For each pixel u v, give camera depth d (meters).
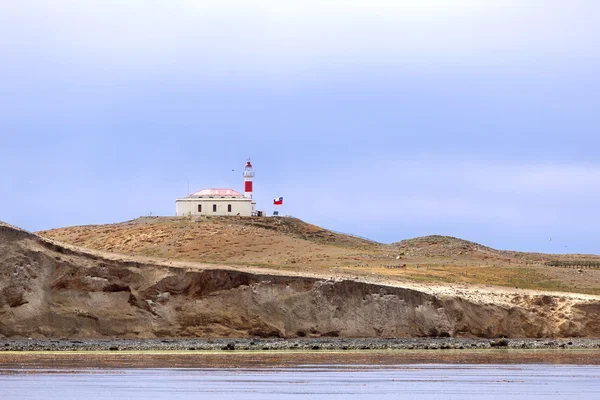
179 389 152.62
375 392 153.12
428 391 156.00
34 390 149.38
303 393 150.50
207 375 169.12
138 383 158.50
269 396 147.00
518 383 167.38
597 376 178.38
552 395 153.88
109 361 188.12
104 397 143.88
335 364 189.50
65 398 142.38
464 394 153.62
